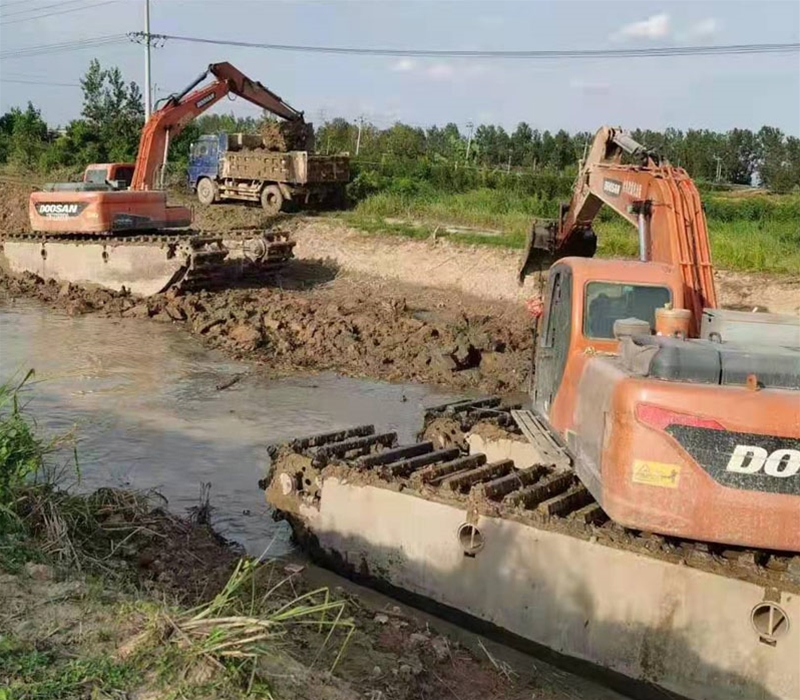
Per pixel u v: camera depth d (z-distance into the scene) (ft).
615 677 20.42
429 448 29.63
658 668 19.80
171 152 126.11
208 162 99.81
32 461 22.35
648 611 19.92
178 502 30.35
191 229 78.28
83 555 20.44
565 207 37.99
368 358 52.90
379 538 24.91
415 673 18.70
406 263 74.54
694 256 24.95
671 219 25.50
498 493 23.81
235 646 14.67
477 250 73.15
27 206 102.47
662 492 17.89
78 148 139.13
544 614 21.57
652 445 17.88
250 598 21.22
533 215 86.48
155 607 16.10
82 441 36.35
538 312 28.55
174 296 65.26
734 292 60.59
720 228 77.71
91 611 15.87
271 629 16.72
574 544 21.03
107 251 68.13
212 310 62.39
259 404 43.80
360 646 19.58
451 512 23.36
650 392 17.89
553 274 26.04
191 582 21.74
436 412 33.91
